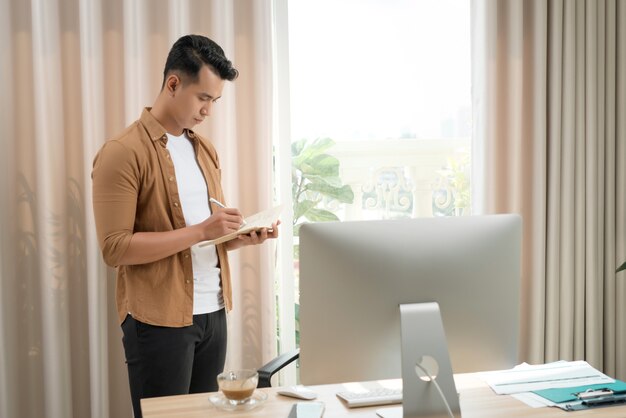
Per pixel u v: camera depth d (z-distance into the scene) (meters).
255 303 2.90
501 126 3.14
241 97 2.85
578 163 3.16
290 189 3.05
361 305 1.58
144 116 2.13
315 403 1.69
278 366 2.08
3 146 2.59
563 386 1.79
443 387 1.54
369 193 3.22
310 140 3.15
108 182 2.02
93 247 2.64
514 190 3.11
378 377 1.63
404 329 1.55
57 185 2.64
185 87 2.09
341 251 1.56
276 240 3.04
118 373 2.78
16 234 2.65
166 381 2.10
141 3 2.67
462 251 1.61
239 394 1.65
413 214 3.27
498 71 3.12
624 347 3.26
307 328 1.59
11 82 2.59
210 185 2.27
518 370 1.94
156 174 2.10
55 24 2.60
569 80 3.12
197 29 2.78
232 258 2.83
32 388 2.71
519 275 1.68
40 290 2.64
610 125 3.20
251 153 2.87
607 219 3.23
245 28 2.84
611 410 1.63
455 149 3.26
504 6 3.09
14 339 2.66
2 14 2.55
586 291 3.21
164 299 2.08
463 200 3.29
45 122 2.59
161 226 2.12
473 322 1.64
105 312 2.68
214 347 2.24
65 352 2.67
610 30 3.17
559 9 3.08
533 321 3.15
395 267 1.58
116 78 2.71
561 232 3.18
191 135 2.25
